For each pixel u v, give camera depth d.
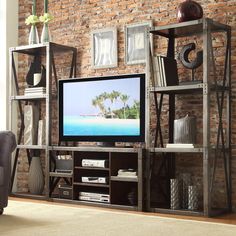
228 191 6.01
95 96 6.76
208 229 4.86
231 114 6.09
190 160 6.36
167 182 6.41
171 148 5.88
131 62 6.89
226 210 5.95
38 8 7.90
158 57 6.11
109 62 7.11
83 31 7.40
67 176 6.72
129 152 6.41
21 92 7.84
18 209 5.97
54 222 5.14
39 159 7.41
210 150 5.64
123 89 6.52
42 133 7.30
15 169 7.54
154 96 6.21
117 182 6.43
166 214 5.81
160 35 6.32
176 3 6.56
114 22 7.10
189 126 5.91
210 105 6.21
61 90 7.06
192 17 5.95
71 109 6.96
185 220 5.36
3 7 7.79
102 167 6.43
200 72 6.32
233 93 6.10
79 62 7.43
